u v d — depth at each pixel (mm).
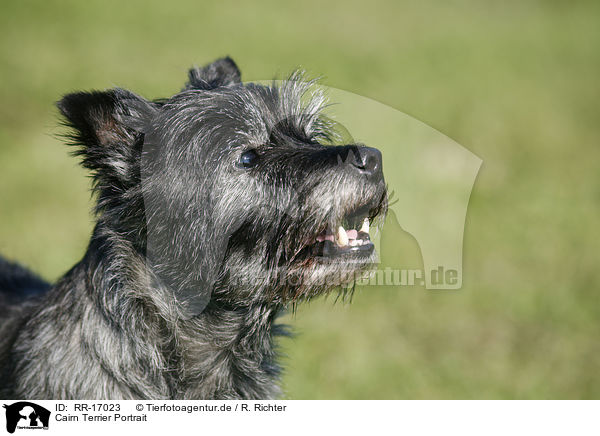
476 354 9164
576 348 9398
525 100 22578
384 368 8758
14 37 24781
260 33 27797
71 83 19562
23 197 13008
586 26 37062
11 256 10422
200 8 32219
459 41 31234
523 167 16594
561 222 13578
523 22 37375
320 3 36812
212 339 5680
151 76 20250
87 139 5621
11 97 18328
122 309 5410
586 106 22672
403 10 37344
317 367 8672
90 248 5621
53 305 5703
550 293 10820
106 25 27516
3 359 5934
